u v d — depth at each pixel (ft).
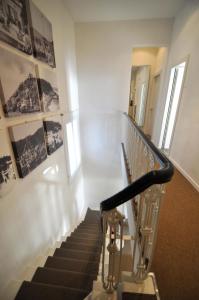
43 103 5.94
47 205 6.55
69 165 10.02
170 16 10.30
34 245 5.33
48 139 6.41
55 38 7.50
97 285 3.29
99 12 9.77
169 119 12.11
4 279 3.77
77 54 11.57
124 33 10.97
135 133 6.66
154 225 2.91
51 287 4.05
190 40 8.13
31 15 4.95
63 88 8.77
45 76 6.08
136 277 3.11
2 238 3.74
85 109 12.92
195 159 7.50
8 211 3.97
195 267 4.09
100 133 13.51
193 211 6.09
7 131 3.99
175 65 10.11
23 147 4.55
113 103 12.62
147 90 17.07
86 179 15.25
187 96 8.36
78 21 10.79
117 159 14.23
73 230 10.46
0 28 3.58
